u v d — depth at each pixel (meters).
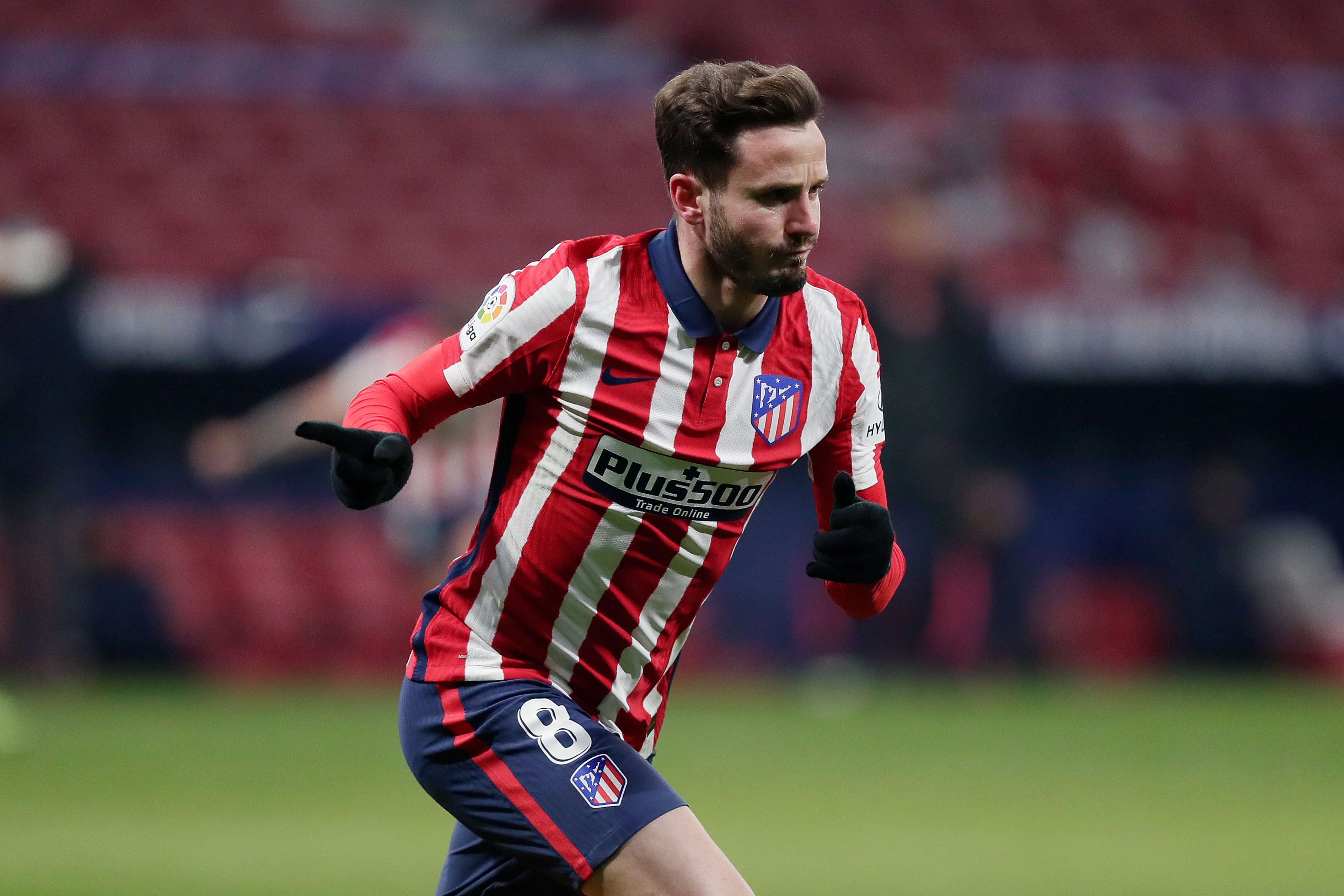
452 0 65.44
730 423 10.11
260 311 39.31
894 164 55.78
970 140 57.66
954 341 37.34
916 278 37.19
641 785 9.76
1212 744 30.19
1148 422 43.50
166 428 40.16
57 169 52.44
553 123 57.06
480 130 56.38
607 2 64.31
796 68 9.76
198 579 40.38
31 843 20.12
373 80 58.00
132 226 50.44
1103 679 41.22
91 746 28.81
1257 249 55.38
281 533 41.62
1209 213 56.50
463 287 49.22
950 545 38.25
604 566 10.16
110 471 39.97
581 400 9.99
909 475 37.50
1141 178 57.28
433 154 55.19
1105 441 43.53
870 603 10.95
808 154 9.59
